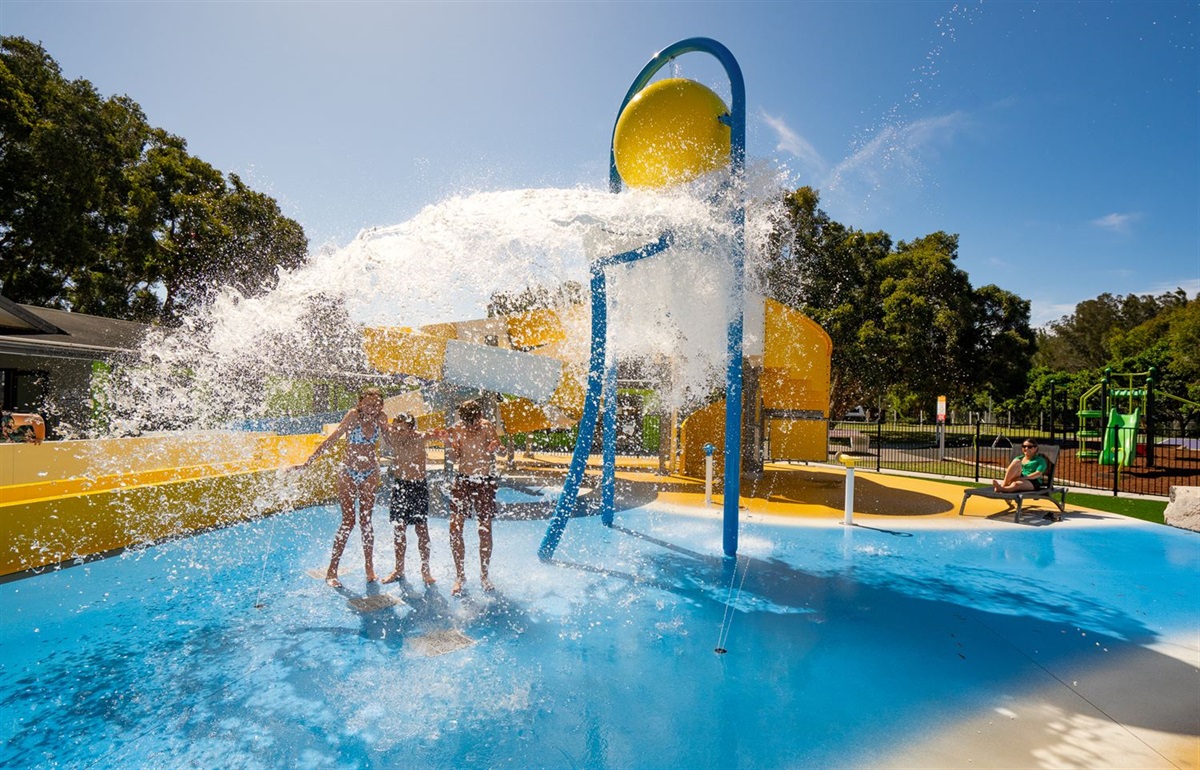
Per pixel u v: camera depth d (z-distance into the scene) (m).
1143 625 4.82
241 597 5.10
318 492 9.34
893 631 4.65
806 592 5.54
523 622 4.69
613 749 3.03
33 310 17.56
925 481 13.16
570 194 6.65
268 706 3.37
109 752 2.92
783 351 12.62
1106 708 3.50
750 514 9.08
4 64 18.17
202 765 2.83
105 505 6.30
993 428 37.47
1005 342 28.78
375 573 5.83
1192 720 3.38
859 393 28.27
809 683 3.78
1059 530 8.20
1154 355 34.56
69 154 18.77
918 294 25.94
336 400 13.59
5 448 7.06
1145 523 8.65
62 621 4.53
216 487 7.61
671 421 13.51
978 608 5.17
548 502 9.80
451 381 9.30
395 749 2.99
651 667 3.97
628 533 7.77
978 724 3.32
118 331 18.23
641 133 6.29
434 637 4.36
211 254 24.14
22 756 2.87
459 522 5.32
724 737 3.16
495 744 3.05
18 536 5.56
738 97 6.26
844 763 2.94
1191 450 21.91
